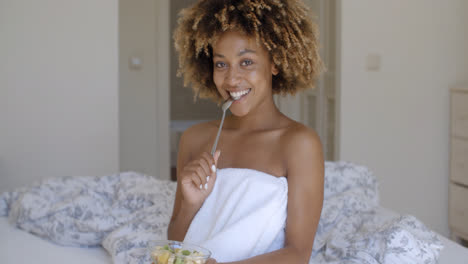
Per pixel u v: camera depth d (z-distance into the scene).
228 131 1.42
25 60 3.00
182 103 6.24
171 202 1.88
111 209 1.91
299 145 1.29
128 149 4.37
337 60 3.41
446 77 3.42
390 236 1.50
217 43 1.28
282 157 1.31
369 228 1.72
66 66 3.04
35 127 3.03
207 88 1.55
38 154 3.04
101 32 3.05
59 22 3.01
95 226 1.72
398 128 3.43
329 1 3.68
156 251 1.06
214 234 1.28
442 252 1.63
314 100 3.97
